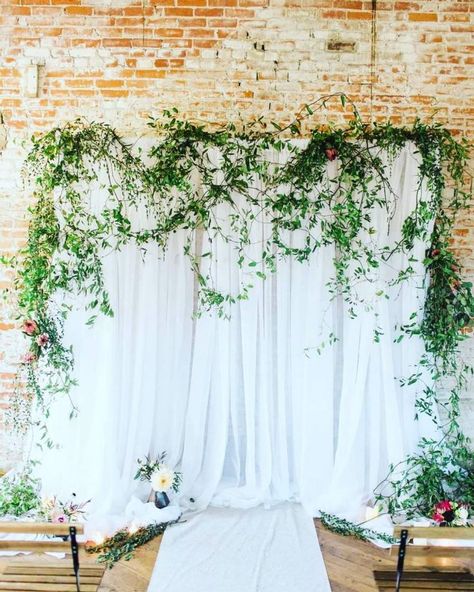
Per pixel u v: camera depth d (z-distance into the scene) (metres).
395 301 3.97
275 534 3.46
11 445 4.15
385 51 4.02
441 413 4.13
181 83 4.03
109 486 3.74
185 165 3.81
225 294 3.88
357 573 3.07
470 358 4.13
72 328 3.87
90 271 3.74
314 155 3.72
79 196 3.74
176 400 3.96
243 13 4.02
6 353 4.16
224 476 4.12
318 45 4.03
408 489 3.70
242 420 4.09
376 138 3.82
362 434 3.88
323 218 3.85
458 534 2.53
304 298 3.92
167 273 3.96
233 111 4.04
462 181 3.83
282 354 3.92
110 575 3.02
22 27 4.02
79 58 4.03
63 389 3.71
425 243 3.86
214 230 3.87
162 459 3.98
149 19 4.02
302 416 3.90
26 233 4.11
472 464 4.03
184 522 3.58
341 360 4.05
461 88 4.04
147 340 3.90
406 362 3.93
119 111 4.04
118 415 3.90
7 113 4.05
